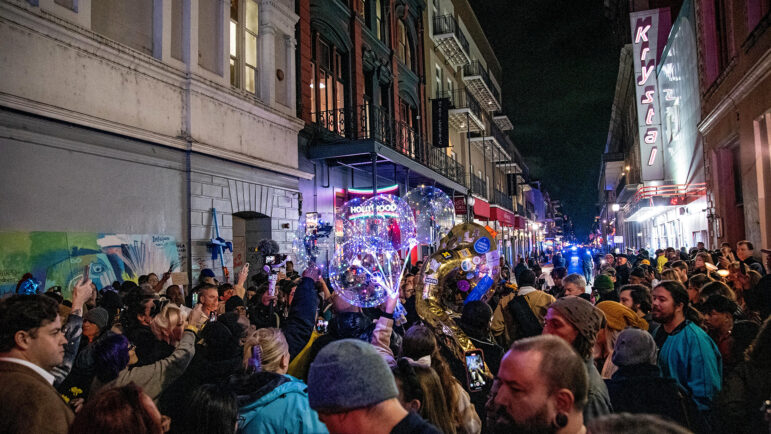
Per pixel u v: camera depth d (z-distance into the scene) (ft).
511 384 5.33
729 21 44.65
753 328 12.19
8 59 22.61
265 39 42.16
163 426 7.40
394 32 69.67
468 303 13.53
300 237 40.65
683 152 66.08
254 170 39.99
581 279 18.92
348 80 56.24
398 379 8.54
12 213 22.81
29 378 7.58
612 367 12.30
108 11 28.53
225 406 8.02
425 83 81.10
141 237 29.53
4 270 22.22
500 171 152.97
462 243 15.07
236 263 40.78
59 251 24.70
